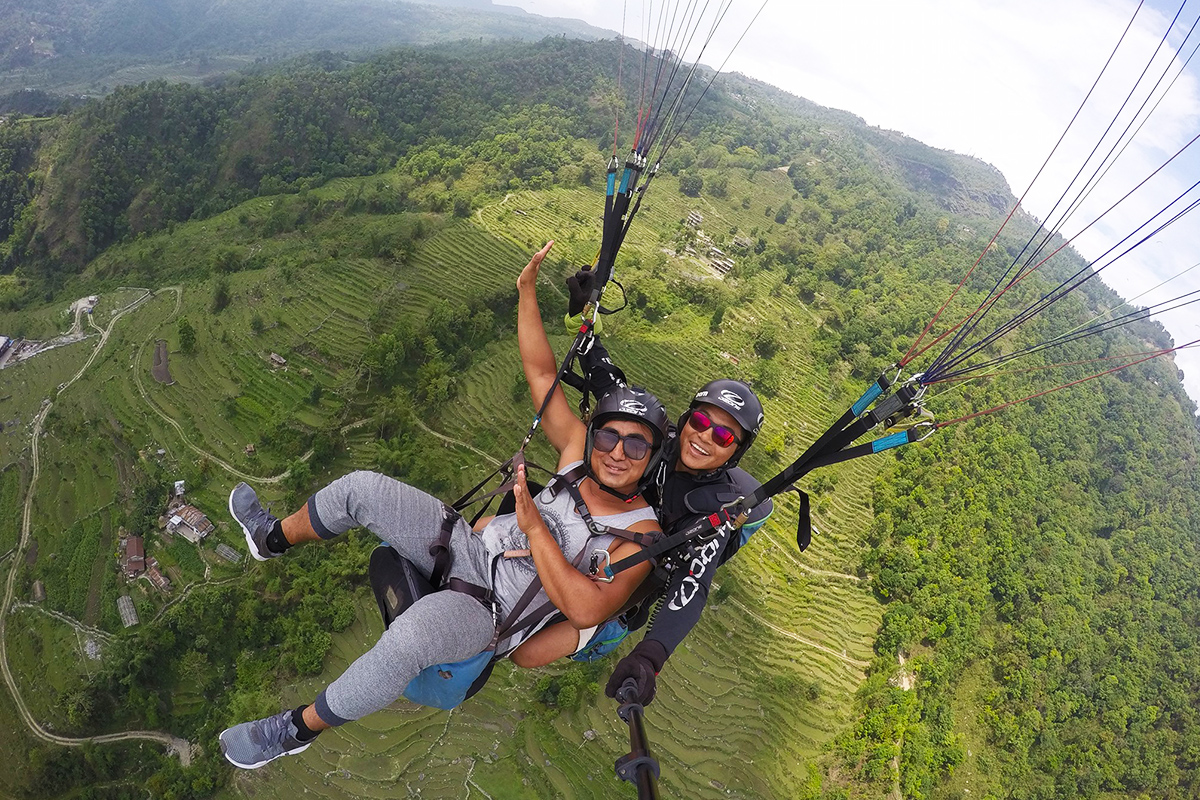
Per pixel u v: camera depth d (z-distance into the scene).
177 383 65.00
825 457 4.39
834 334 100.62
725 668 54.91
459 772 41.97
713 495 4.80
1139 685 76.75
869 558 68.62
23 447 62.19
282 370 66.31
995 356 110.31
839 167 184.62
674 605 4.36
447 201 107.12
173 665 46.00
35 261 104.19
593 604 4.16
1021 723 65.38
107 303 79.31
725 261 111.44
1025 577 79.12
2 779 43.19
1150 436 118.25
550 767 43.12
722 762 49.12
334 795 40.84
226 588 48.59
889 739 53.62
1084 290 166.00
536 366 5.72
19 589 51.25
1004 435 95.00
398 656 4.01
